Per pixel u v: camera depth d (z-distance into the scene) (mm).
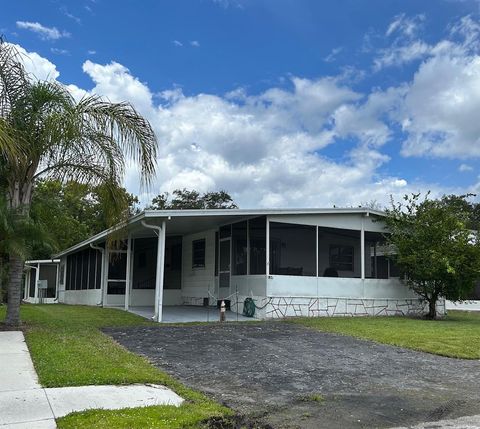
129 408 5316
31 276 32406
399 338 10812
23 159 10828
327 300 15844
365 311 16500
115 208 12117
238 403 5832
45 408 5297
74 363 7262
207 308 17531
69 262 26016
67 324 12078
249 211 14711
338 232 16406
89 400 5598
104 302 19125
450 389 6758
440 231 15688
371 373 7652
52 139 10766
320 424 5215
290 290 15195
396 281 17281
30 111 10914
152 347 9297
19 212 10898
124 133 11164
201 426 4922
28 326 11352
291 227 15547
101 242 19547
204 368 7684
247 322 13633
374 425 5227
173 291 20125
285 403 5918
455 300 16312
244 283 15977
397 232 16688
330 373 7574
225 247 17344
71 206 28953
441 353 9312
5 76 10867
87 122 10992
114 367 7094
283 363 8211
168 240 20312
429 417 5543
